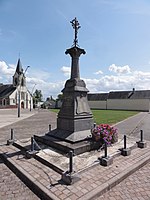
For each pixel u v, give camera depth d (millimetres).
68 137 6652
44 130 12281
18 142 7688
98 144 6590
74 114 6934
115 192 3941
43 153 5988
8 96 61969
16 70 65375
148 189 4086
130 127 14039
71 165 4273
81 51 7715
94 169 4902
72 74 7641
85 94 7684
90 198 3572
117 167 5062
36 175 4578
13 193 3938
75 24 7648
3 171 5168
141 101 55250
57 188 3910
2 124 16047
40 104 86500
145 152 6547
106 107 63562
